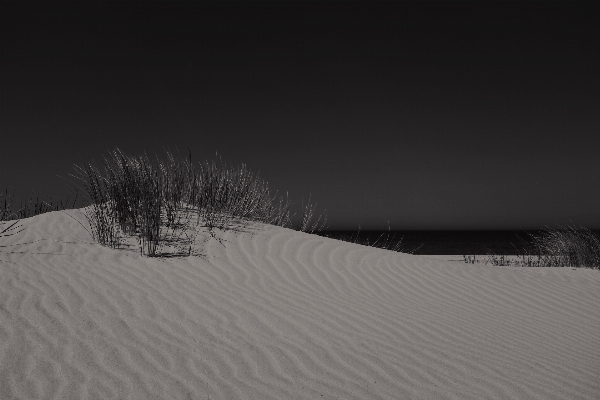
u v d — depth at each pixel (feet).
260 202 27.22
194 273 17.98
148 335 13.10
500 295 19.57
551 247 35.53
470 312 17.30
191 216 24.81
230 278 17.88
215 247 20.99
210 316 14.61
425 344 14.02
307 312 15.56
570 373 12.91
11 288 15.16
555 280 22.12
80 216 24.04
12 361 11.17
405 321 15.66
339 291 17.85
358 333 14.34
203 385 10.82
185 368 11.53
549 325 16.76
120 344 12.46
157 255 19.56
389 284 19.27
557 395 11.57
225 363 11.93
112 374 11.01
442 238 205.87
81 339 12.54
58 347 12.03
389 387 11.35
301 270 19.49
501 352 13.98
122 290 15.85
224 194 26.32
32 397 9.85
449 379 11.99
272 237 23.26
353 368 12.17
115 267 17.83
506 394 11.44
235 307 15.40
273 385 11.05
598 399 11.48
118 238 21.29
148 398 10.12
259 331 13.89
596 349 14.85
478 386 11.73
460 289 19.74
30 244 19.44
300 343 13.35
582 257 32.53
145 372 11.21
